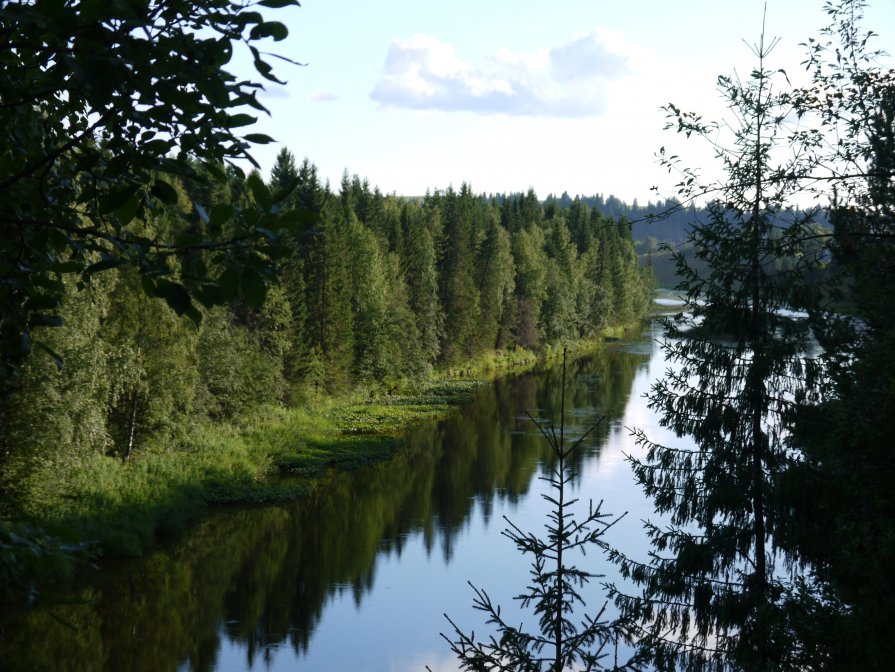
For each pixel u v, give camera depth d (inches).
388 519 1202.0
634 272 4886.8
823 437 508.7
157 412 1305.4
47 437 861.2
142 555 1015.0
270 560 1026.1
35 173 115.0
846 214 304.5
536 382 2620.6
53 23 81.6
